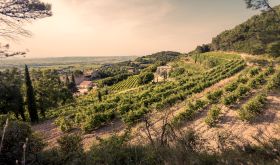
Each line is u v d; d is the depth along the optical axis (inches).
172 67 4825.3
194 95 1617.9
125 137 344.8
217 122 980.6
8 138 283.7
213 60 3976.4
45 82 2070.6
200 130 916.0
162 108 1201.4
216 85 1913.1
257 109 992.2
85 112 1430.9
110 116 1178.6
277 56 415.5
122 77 5319.9
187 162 247.9
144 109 1156.5
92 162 264.1
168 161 244.8
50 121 1518.2
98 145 301.9
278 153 279.3
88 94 3858.3
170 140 309.9
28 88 1594.5
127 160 264.2
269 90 1355.8
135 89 3125.0
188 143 295.7
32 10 384.5
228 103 1193.4
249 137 768.9
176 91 1790.1
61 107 2394.2
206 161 253.3
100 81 5191.9
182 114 1040.2
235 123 954.1
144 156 268.7
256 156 277.6
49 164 285.3
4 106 1461.6
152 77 4153.5
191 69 4274.1
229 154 270.7
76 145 362.6
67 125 1117.7
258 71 1962.4
